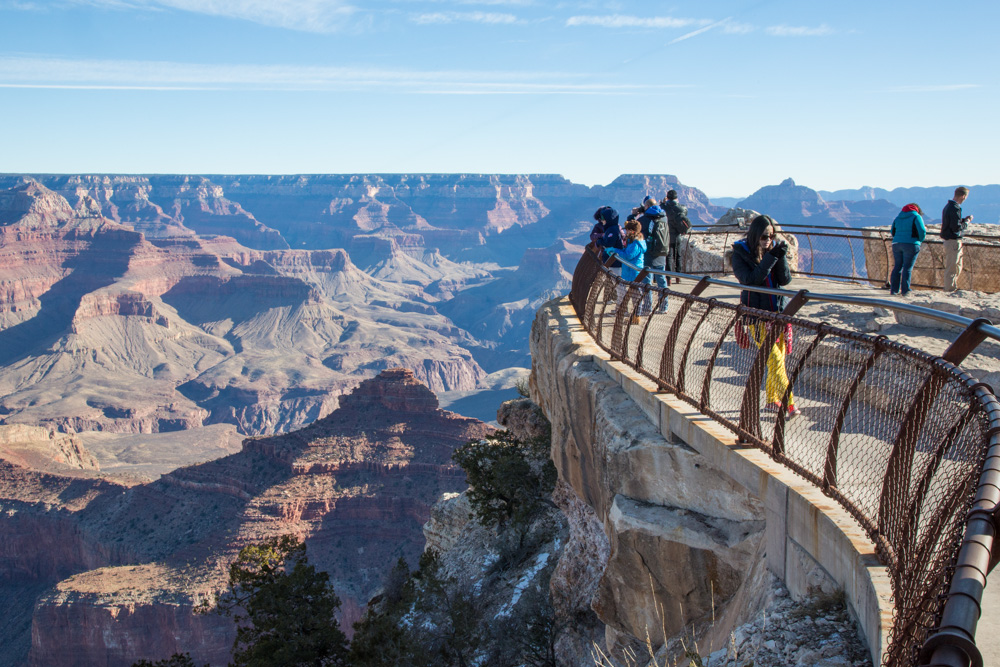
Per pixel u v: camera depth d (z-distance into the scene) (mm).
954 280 15445
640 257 14703
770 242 9906
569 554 17375
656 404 9977
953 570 3240
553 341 15828
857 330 12125
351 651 23500
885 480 5547
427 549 38062
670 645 8969
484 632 21156
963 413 4723
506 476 28672
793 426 7812
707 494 8805
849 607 5840
